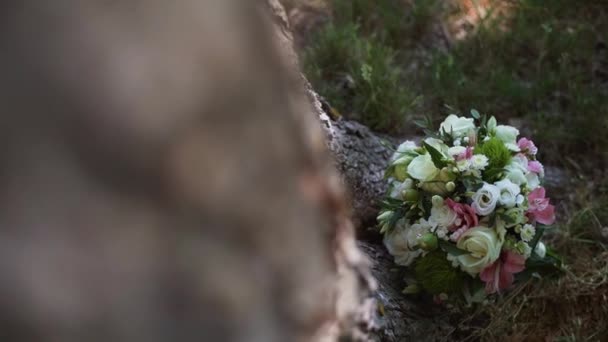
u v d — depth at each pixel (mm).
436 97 2686
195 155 1020
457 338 2287
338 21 2832
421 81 2730
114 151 957
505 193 2195
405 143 2301
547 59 2820
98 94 941
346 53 2713
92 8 944
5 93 917
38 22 916
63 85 928
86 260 974
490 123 2305
